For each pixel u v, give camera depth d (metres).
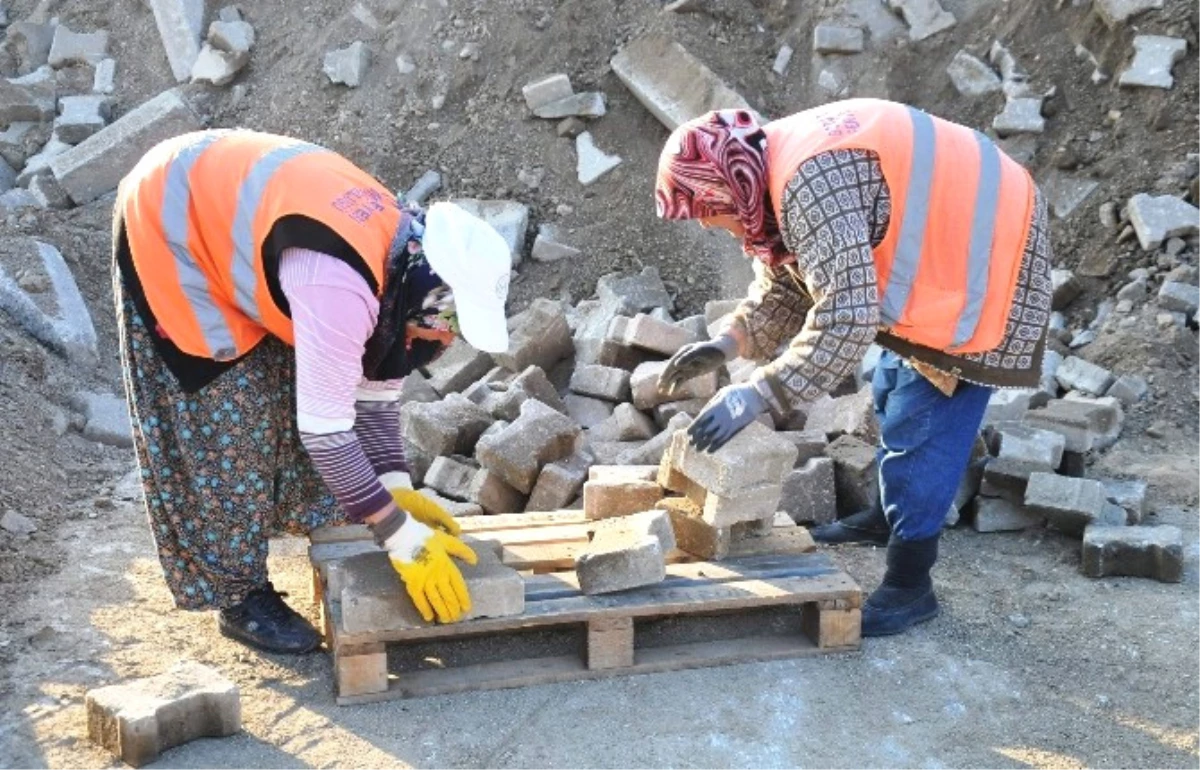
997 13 7.18
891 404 4.13
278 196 3.44
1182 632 4.23
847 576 4.11
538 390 5.67
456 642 4.05
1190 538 4.83
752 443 4.16
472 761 3.54
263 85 7.85
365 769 3.50
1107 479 5.23
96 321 6.59
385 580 3.77
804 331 3.69
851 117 3.73
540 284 6.88
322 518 4.15
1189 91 6.62
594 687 3.88
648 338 5.74
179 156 3.60
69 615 4.26
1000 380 3.89
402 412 5.52
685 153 3.74
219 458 3.76
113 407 5.82
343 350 3.33
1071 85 6.88
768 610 4.27
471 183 7.27
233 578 3.92
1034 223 3.84
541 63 7.46
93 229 7.25
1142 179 6.49
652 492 4.39
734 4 7.43
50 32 8.52
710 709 3.79
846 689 3.91
